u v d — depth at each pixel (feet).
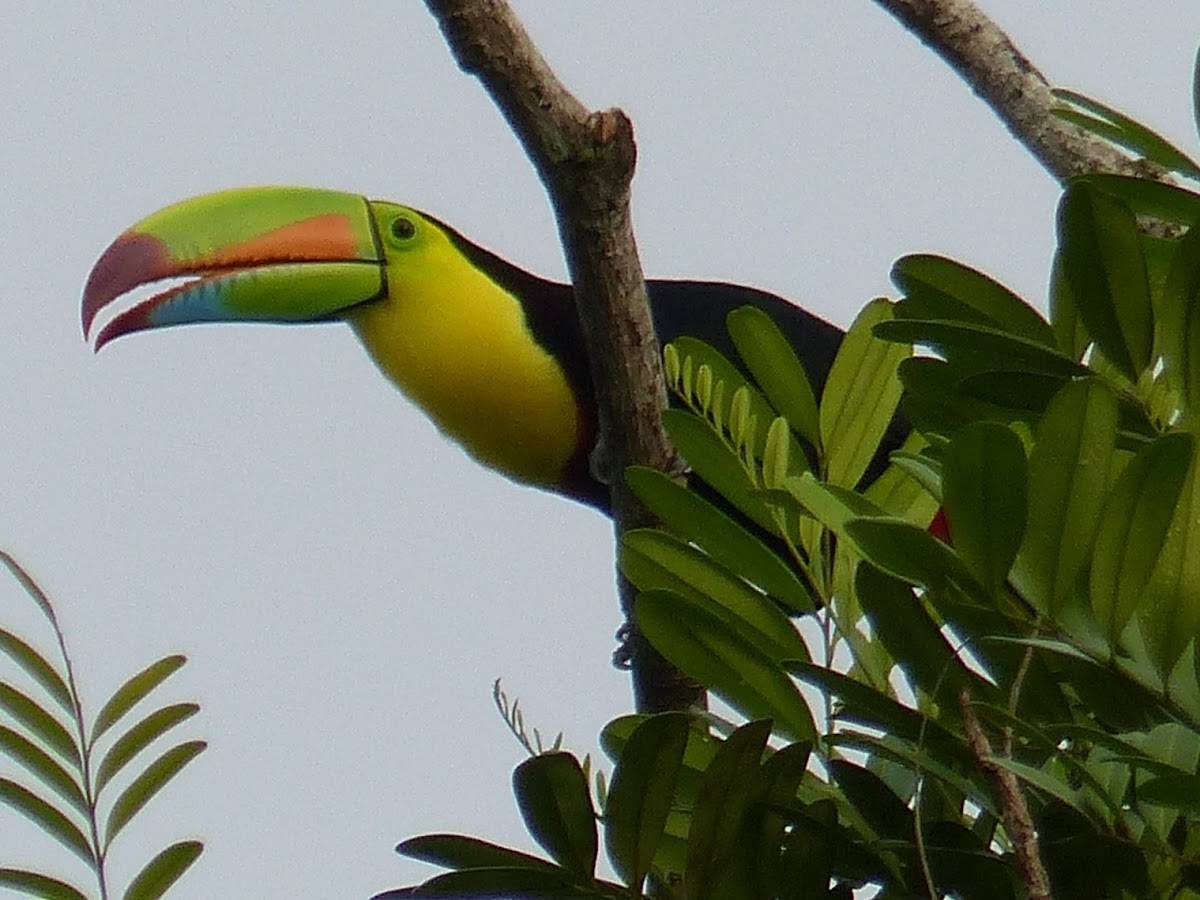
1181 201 18.78
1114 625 15.83
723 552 19.98
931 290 19.54
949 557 15.90
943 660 17.28
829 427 22.59
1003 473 15.37
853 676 19.88
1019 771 15.66
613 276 23.15
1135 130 19.43
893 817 17.81
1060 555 15.78
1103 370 19.58
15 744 18.83
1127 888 17.21
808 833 17.78
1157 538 15.52
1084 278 17.80
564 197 22.43
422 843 16.75
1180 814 17.19
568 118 21.77
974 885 17.62
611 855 16.90
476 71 21.25
